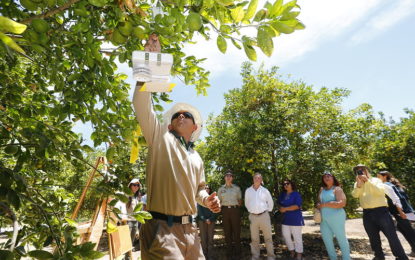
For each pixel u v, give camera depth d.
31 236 1.36
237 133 8.09
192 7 1.08
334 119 8.14
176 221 1.52
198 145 9.91
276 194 8.08
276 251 6.84
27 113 1.72
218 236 9.36
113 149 1.48
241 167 8.09
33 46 1.04
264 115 8.50
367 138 8.44
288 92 9.03
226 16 1.04
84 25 1.20
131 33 1.21
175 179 1.52
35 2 0.98
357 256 6.19
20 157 1.48
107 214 1.75
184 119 1.78
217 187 8.88
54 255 1.02
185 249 1.50
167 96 2.06
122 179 1.57
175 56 1.58
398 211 5.44
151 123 1.49
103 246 7.36
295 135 7.97
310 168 7.65
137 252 6.68
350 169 7.84
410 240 5.27
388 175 5.98
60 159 2.03
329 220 5.23
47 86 1.90
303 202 8.27
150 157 1.54
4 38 0.58
